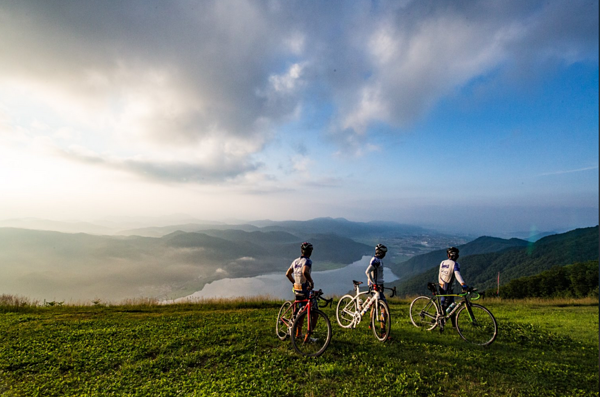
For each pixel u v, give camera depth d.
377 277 8.20
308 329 7.27
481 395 5.10
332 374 5.73
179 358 6.46
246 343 7.41
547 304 17.55
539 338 8.46
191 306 14.27
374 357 6.54
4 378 5.60
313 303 7.15
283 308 8.05
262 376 5.66
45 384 5.35
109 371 5.94
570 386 5.48
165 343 7.38
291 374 5.76
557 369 6.22
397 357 6.65
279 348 7.04
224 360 6.43
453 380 5.64
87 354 6.71
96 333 8.24
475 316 8.69
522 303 17.89
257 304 15.10
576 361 6.73
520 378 5.76
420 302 9.81
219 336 7.94
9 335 8.09
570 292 46.22
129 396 4.99
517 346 7.71
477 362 6.48
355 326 8.73
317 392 5.07
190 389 5.23
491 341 7.62
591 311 13.88
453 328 9.13
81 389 5.25
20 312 12.31
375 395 5.03
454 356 6.74
